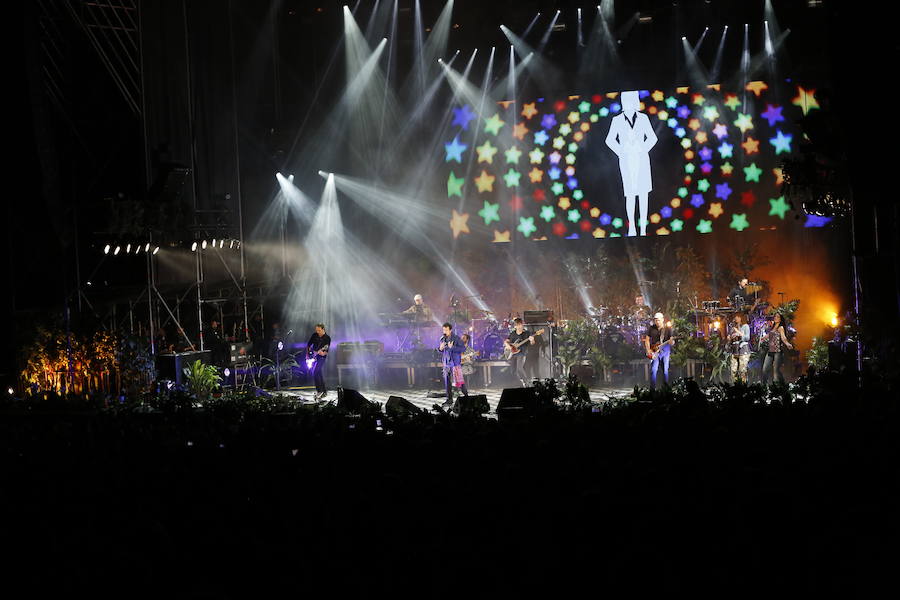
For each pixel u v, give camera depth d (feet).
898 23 38.75
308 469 18.92
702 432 20.70
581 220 73.15
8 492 18.10
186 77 58.13
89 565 12.00
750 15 69.10
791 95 69.51
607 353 58.65
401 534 14.21
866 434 19.26
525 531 13.74
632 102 71.92
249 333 64.44
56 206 52.60
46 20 53.21
